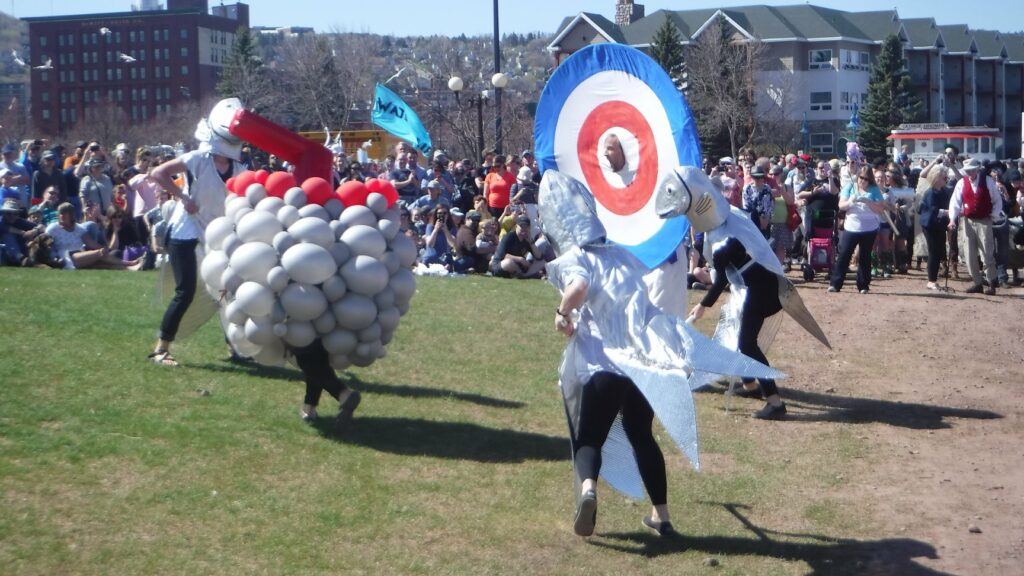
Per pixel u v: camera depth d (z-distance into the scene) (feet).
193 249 28.40
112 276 45.42
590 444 18.99
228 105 28.27
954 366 35.68
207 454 22.26
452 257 54.85
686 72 220.84
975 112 297.12
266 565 17.88
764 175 52.70
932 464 25.12
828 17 260.21
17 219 49.88
